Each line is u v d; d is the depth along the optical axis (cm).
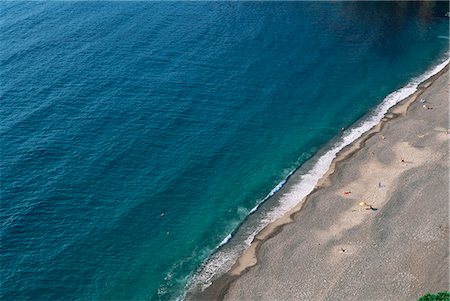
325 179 8688
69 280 7075
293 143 9588
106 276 7156
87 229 7769
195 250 7538
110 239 7644
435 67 11769
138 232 7788
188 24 13375
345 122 10119
